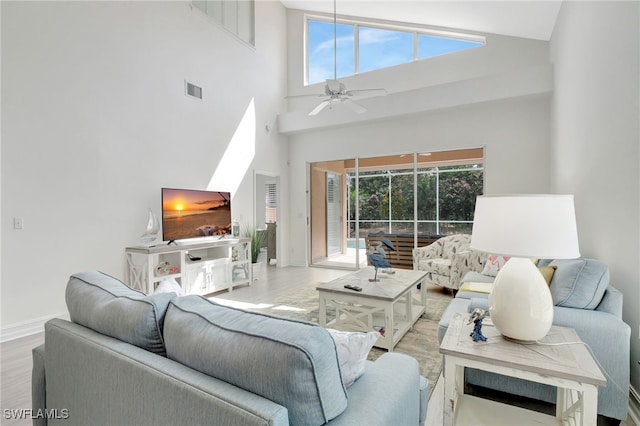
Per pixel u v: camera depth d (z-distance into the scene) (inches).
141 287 149.5
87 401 47.3
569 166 137.6
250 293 178.9
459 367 70.8
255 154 235.1
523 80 177.6
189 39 186.7
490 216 57.0
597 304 75.1
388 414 36.4
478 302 80.2
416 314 131.4
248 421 29.1
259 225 376.5
